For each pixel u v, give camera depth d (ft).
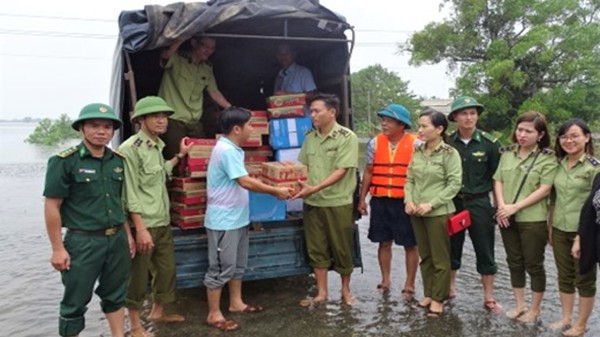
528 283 17.46
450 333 13.28
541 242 13.47
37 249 24.53
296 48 18.76
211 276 13.85
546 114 74.18
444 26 82.48
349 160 14.56
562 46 75.41
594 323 13.64
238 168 13.29
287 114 15.89
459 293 16.53
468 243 24.68
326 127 14.82
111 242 11.25
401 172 15.66
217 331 13.65
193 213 14.56
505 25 80.33
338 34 16.72
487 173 14.65
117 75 16.05
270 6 15.24
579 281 12.51
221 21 14.38
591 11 79.05
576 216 12.51
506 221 13.61
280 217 15.21
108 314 11.96
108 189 11.16
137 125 14.15
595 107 76.69
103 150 11.21
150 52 17.11
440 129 13.97
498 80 75.25
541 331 13.17
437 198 13.85
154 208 13.12
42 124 184.34
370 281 18.03
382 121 15.79
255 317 14.61
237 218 13.70
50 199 10.52
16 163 90.79
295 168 14.34
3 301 16.93
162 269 13.66
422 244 14.76
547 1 77.41
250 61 20.48
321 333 13.43
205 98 19.26
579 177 12.44
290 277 18.62
